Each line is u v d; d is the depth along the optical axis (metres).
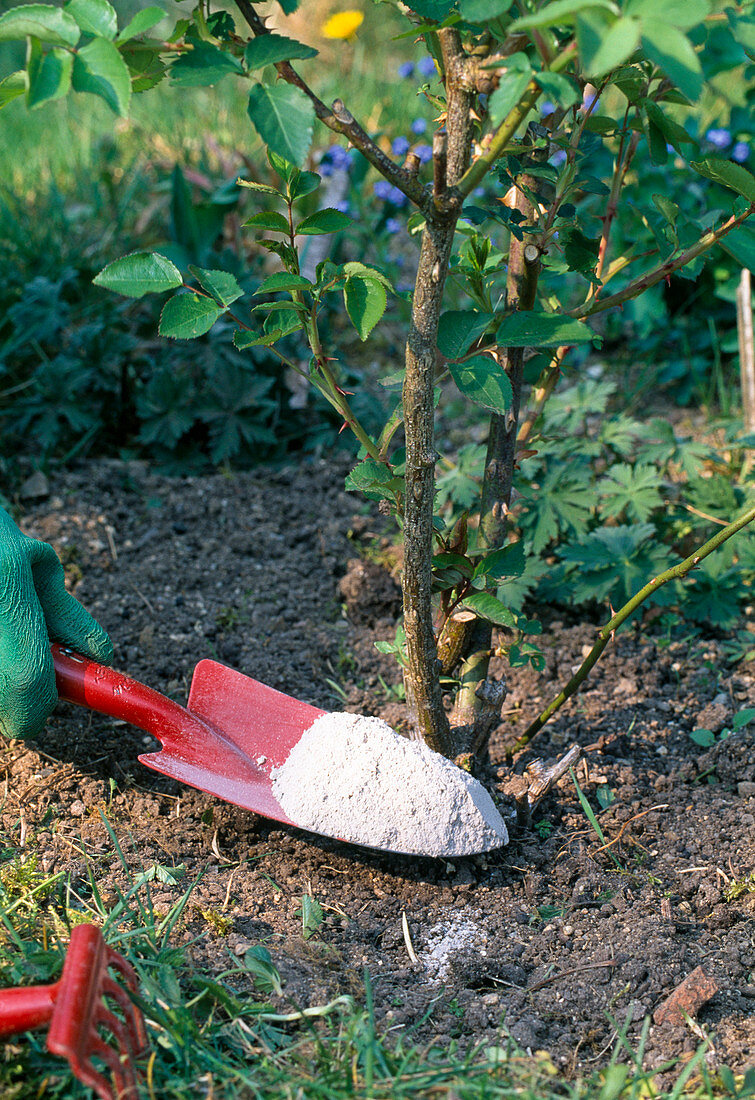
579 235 1.67
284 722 1.95
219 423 3.27
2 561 1.82
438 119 1.48
